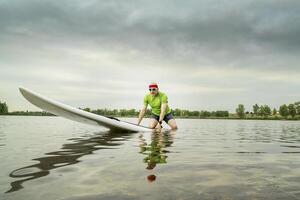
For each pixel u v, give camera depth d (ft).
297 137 21.93
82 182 6.74
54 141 16.26
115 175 7.47
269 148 13.97
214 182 6.80
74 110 20.85
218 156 10.87
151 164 9.02
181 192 6.00
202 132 26.45
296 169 8.41
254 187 6.40
